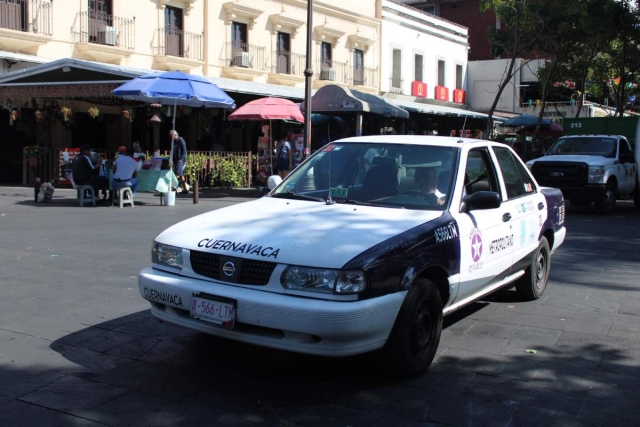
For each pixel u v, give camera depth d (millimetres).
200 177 20031
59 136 22359
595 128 19938
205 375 4691
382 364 4461
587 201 15445
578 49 26281
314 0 29953
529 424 3932
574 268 8812
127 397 4289
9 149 21812
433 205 5141
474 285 5355
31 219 12281
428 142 5758
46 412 4043
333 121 21281
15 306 6336
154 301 4672
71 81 18516
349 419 3973
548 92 34156
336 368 4844
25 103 19578
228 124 23797
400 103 25844
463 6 45531
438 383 4562
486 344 5453
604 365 4992
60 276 7605
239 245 4371
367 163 5676
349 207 5129
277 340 4125
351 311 3975
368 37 33500
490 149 6137
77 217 12711
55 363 4883
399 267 4305
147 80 15305
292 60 29156
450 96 40344
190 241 4613
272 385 4512
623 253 10008
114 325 5801
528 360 5070
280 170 18484
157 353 5133
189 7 24641
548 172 15609
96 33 21828
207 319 4309
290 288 4102
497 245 5715
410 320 4434
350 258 4102
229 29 26312
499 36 26312
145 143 24719
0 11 19266
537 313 6480
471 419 3990
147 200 16156
